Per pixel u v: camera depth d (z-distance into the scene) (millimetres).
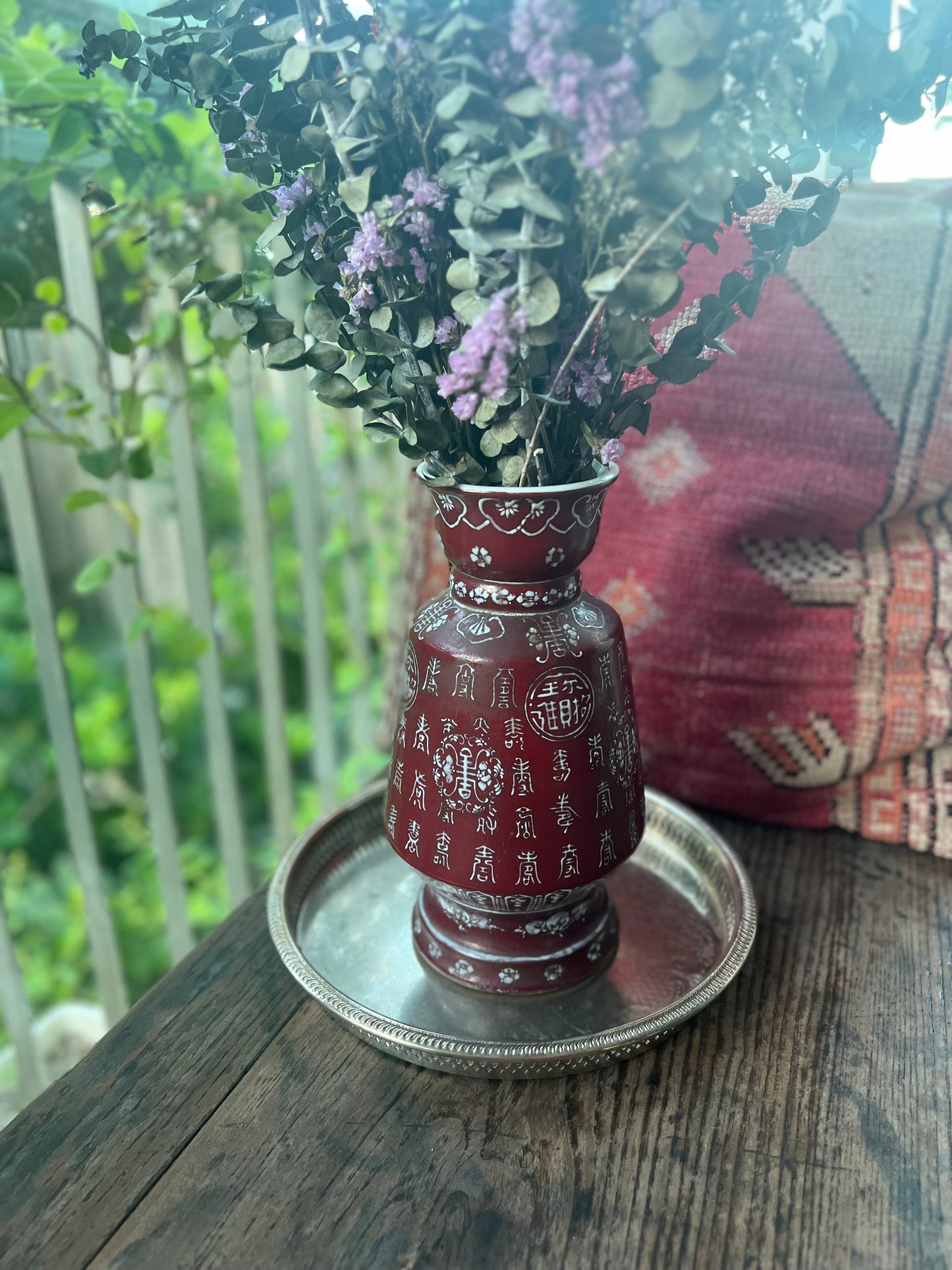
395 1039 568
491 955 651
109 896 2164
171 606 1982
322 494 1626
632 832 632
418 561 1020
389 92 483
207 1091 584
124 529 1074
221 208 989
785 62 448
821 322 841
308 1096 582
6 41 784
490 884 600
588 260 485
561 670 573
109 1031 631
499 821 587
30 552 989
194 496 1097
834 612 834
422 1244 492
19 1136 551
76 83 826
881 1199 513
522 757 576
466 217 448
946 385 817
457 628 591
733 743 866
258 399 1905
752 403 856
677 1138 551
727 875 742
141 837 2311
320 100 482
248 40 512
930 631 809
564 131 429
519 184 442
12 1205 511
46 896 2193
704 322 520
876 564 835
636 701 892
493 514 545
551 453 551
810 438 843
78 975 2035
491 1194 519
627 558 894
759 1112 567
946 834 810
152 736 1151
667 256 449
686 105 399
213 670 1186
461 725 582
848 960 694
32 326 935
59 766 1078
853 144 532
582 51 403
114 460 976
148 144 902
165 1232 498
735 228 848
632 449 895
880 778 846
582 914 667
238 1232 498
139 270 1044
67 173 902
